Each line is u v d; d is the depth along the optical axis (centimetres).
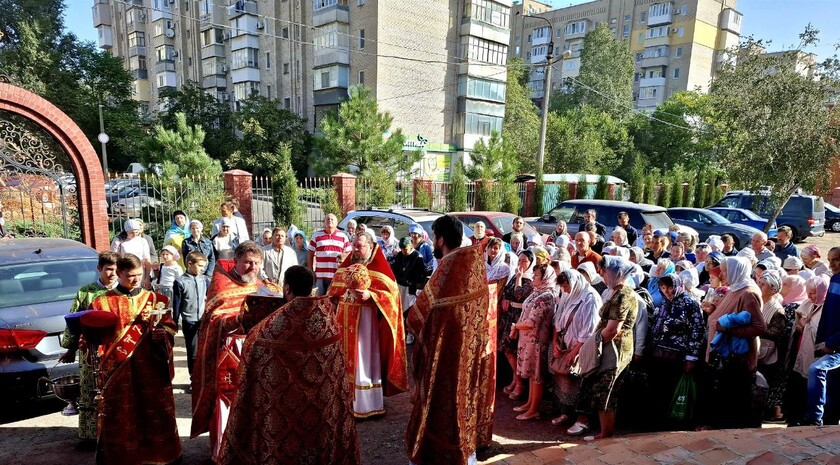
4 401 408
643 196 2391
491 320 353
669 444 340
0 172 966
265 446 266
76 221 1098
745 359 414
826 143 1205
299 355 267
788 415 452
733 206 1911
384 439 408
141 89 5028
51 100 2575
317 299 275
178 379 545
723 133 1427
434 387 304
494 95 3541
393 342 446
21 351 420
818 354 418
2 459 362
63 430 419
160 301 350
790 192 1318
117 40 5388
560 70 5981
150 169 1537
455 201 1786
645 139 4041
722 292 465
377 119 2033
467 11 3284
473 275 305
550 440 411
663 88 5412
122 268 338
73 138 952
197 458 375
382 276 443
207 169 1498
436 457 306
